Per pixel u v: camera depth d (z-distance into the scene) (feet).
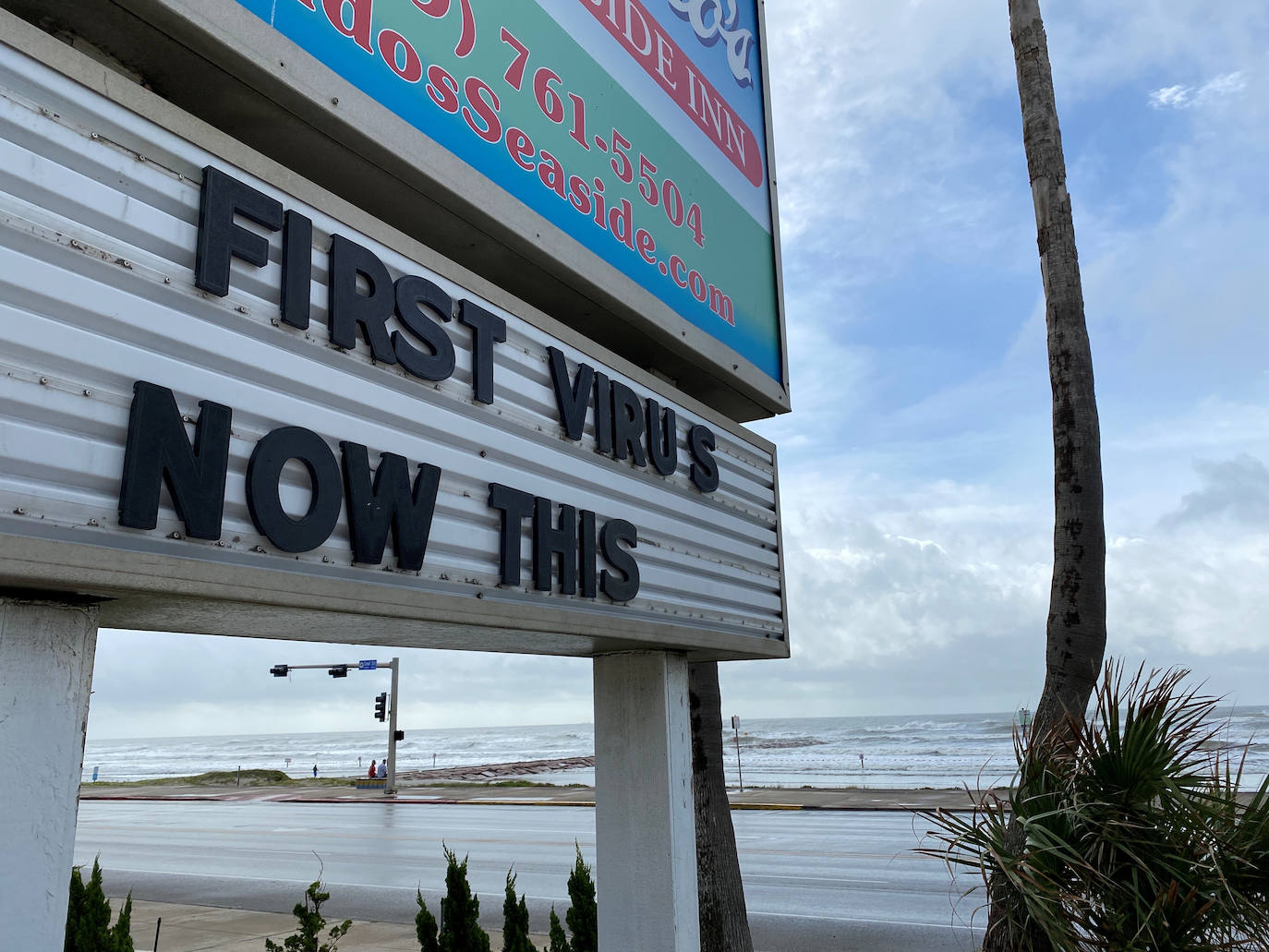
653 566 13.93
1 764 6.32
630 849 14.20
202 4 8.23
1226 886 12.11
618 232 14.90
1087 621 17.81
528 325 11.75
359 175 10.54
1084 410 18.89
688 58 18.47
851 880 46.91
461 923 21.31
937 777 164.14
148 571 6.70
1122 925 12.69
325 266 8.78
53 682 6.73
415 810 101.96
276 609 8.11
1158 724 13.60
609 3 15.70
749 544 17.13
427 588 9.46
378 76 10.34
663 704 14.37
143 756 541.75
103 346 6.70
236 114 9.30
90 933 20.47
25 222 6.36
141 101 7.28
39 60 6.64
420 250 10.03
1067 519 18.48
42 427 6.30
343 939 34.04
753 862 53.93
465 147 11.58
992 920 14.61
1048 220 20.43
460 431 10.24
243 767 351.67
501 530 10.68
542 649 13.84
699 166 18.10
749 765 244.83
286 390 8.17
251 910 41.06
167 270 7.26
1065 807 13.47
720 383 18.28
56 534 6.25
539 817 88.89
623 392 13.52
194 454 7.13
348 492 8.57
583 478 12.41
